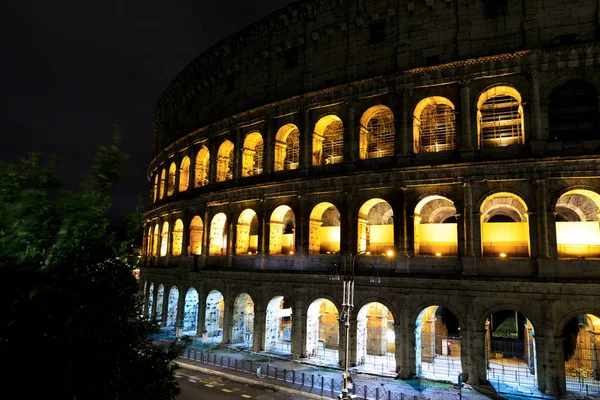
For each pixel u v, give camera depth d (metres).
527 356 42.09
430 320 43.78
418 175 39.62
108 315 13.11
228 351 47.66
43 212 11.64
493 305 35.59
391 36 43.56
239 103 55.31
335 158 50.12
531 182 35.94
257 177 51.28
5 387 10.76
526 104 36.91
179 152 67.19
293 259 46.44
